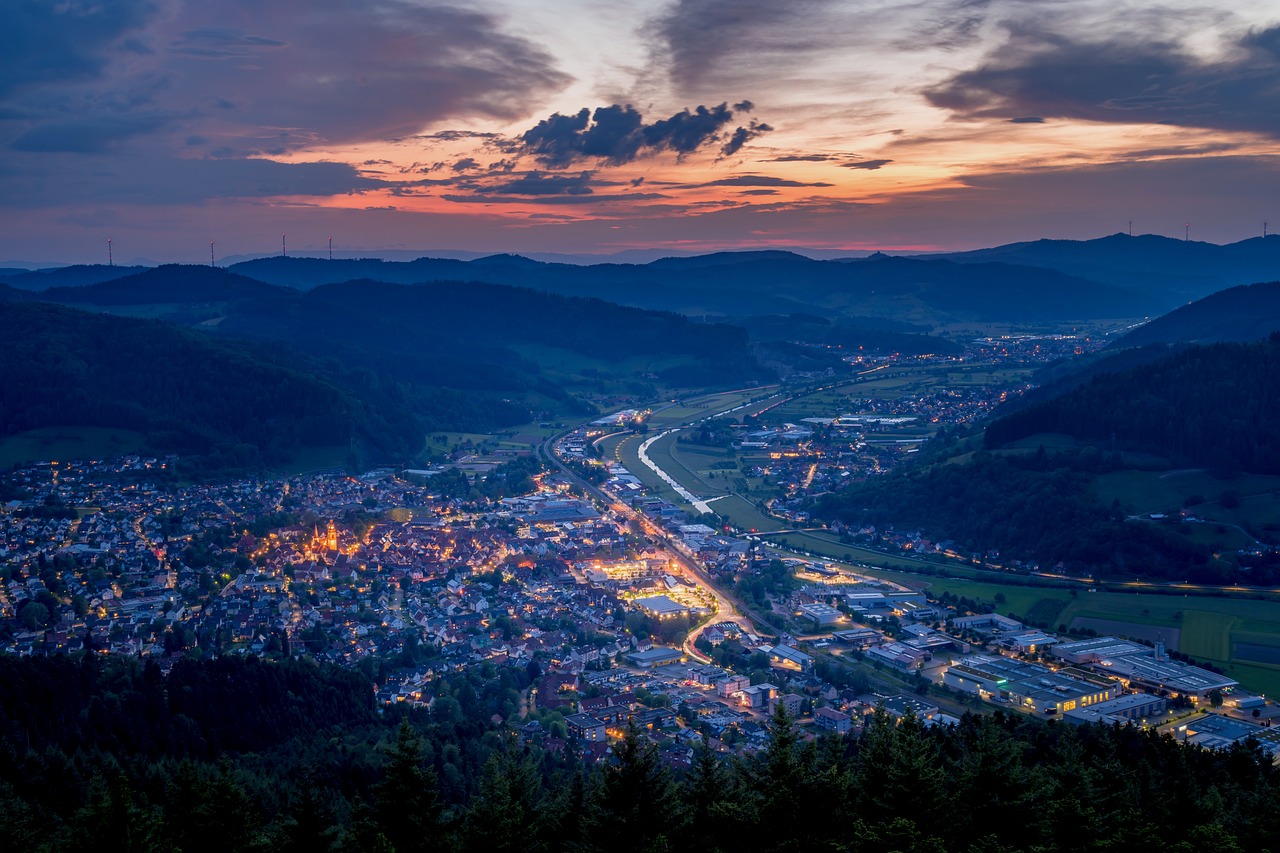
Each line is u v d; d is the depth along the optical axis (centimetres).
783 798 12219
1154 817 14150
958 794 12888
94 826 12662
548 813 13425
